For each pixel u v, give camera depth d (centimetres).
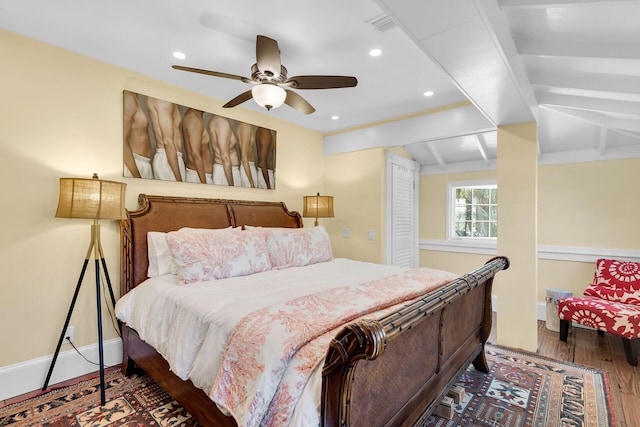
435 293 143
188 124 294
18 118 209
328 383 100
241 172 338
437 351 166
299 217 383
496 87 200
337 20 186
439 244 451
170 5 175
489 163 412
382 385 121
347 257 407
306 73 252
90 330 238
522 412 190
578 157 352
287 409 108
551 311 334
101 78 244
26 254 212
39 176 217
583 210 351
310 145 418
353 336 94
